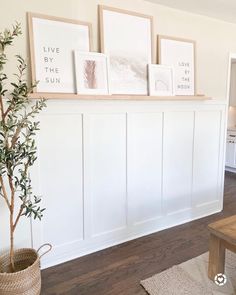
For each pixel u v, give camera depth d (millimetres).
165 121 2967
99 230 2709
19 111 2119
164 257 2570
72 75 2365
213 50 3279
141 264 2461
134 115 2736
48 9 2232
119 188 2770
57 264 2479
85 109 2438
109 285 2182
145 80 2766
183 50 3018
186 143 3197
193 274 2299
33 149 1919
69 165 2445
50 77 2268
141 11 2699
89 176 2564
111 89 2559
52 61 2270
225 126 3545
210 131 3400
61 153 2389
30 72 2195
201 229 3160
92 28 2447
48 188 2371
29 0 2141
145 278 2252
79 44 2383
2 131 1852
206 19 3156
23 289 1851
